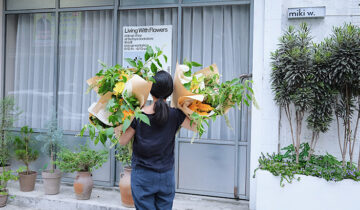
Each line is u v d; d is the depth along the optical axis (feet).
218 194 13.35
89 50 15.06
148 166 6.75
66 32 15.30
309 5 11.65
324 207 9.91
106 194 13.58
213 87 7.22
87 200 12.71
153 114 6.77
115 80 6.30
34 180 13.75
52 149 13.61
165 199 7.00
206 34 13.66
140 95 6.44
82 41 15.14
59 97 15.40
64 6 15.19
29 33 15.79
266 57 11.59
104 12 14.84
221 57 13.51
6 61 15.89
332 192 9.84
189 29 13.83
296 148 10.82
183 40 13.89
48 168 15.17
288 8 11.76
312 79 10.15
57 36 15.28
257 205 10.46
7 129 14.25
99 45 14.93
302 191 10.06
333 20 11.54
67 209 12.53
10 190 13.75
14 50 15.90
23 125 15.80
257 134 12.12
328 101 10.18
